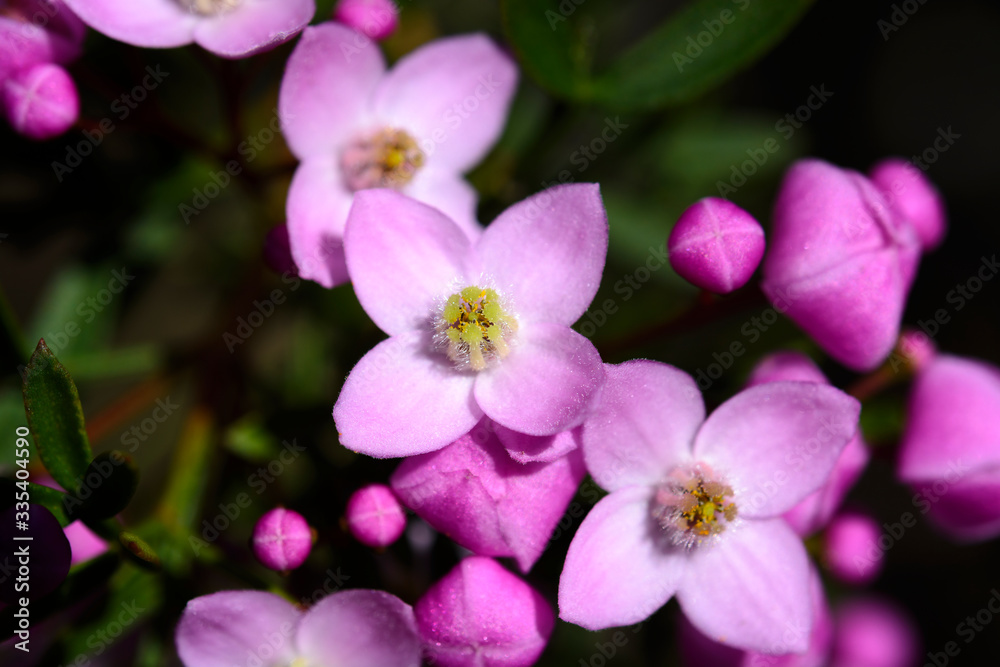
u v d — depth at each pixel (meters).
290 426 0.16
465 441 0.15
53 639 0.15
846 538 0.16
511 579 0.14
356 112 0.16
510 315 0.15
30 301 0.19
